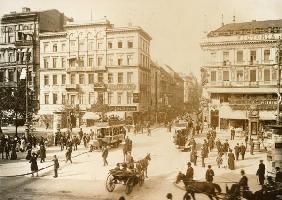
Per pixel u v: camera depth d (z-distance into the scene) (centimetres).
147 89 6925
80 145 4109
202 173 2547
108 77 6519
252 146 3291
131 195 2059
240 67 5597
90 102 6588
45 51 6962
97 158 3228
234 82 5631
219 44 5688
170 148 3672
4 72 7288
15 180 2455
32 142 3916
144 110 6538
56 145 4116
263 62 5450
